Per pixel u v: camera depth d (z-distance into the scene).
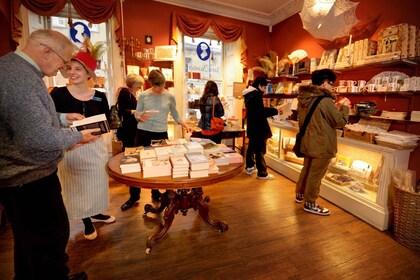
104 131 1.28
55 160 1.18
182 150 1.74
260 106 3.27
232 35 4.44
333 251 1.88
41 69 1.11
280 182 3.39
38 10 3.12
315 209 2.47
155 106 2.44
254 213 2.49
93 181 1.84
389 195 2.17
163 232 1.93
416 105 2.34
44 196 1.14
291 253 1.85
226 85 4.88
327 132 2.27
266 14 4.60
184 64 4.39
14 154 0.99
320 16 2.68
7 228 2.11
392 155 2.12
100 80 3.54
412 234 1.89
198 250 1.87
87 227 1.98
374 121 2.70
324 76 2.31
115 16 3.56
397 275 1.63
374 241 2.01
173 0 4.00
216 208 2.59
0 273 1.60
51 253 1.21
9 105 0.91
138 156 1.75
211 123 3.06
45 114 0.98
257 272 1.64
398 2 2.49
